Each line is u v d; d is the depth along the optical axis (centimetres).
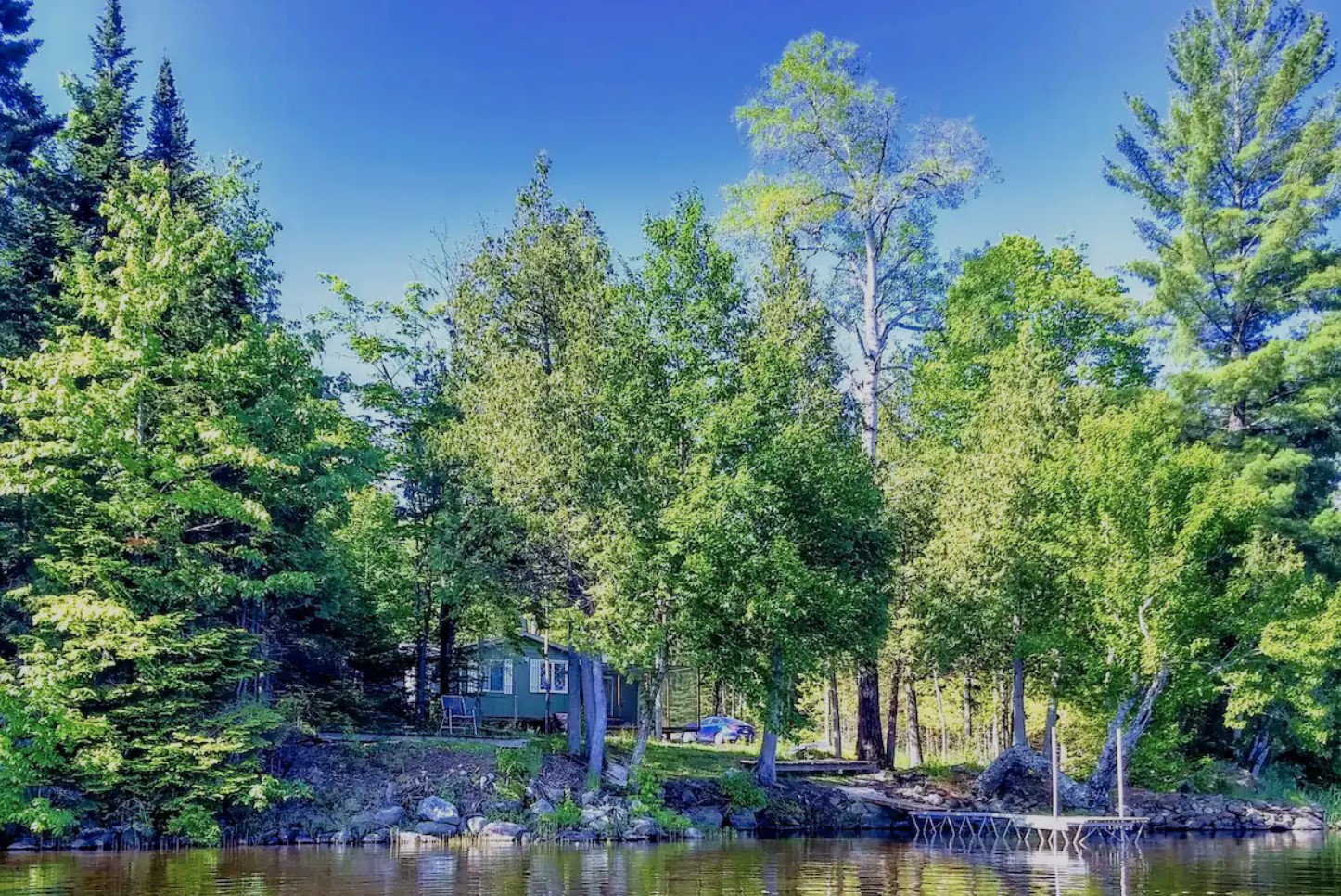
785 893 1339
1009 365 3047
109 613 1764
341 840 1945
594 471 2319
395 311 3152
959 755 3903
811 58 3028
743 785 2458
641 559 2241
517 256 2669
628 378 2373
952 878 1518
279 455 2164
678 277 2441
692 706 5406
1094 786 2609
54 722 1747
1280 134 3316
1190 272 3234
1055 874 1591
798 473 2372
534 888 1356
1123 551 2556
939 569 2764
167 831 1873
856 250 3234
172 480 1991
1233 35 3400
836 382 2748
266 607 2358
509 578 2514
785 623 2333
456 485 2598
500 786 2241
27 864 1591
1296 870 1667
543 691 3888
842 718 4950
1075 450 2736
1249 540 2822
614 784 2406
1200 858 1875
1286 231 3112
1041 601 2755
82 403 1844
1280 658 2584
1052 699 2859
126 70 2609
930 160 2953
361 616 2905
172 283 2031
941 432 3691
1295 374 3119
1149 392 3262
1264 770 3162
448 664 3181
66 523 2002
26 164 2591
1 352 2217
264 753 2128
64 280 2109
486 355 2619
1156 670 2494
